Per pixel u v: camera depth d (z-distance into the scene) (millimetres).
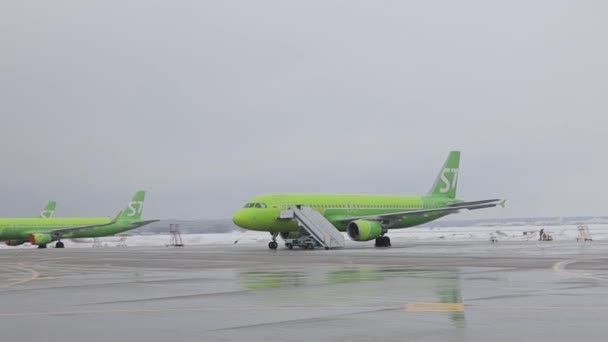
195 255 47812
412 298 17766
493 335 11945
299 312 15289
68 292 20656
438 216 73375
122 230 93750
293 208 60406
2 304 17609
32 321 14430
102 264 36875
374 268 30547
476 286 20844
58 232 85188
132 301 17969
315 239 58500
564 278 23500
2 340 12195
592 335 11867
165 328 13258
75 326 13680
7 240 85750
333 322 13703
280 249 61531
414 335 12062
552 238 93438
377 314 14750
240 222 60500
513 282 22078
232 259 41188
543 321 13445
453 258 38375
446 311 15078
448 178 76125
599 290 19250
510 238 101812
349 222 64125
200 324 13695
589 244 65750
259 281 23953
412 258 39188
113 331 13008
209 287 21781
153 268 32500
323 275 26484
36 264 38031
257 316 14734
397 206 69688
